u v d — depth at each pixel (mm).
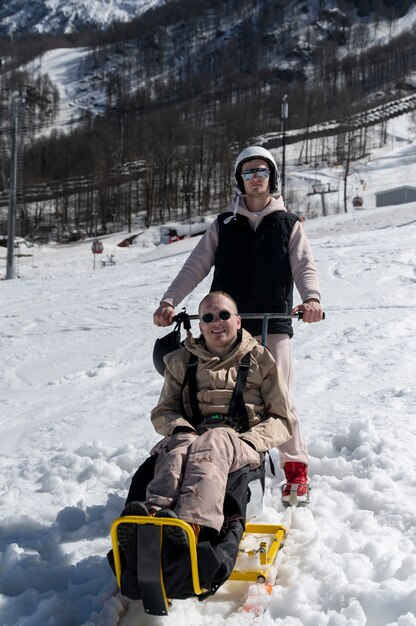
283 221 4801
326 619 3305
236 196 4918
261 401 4145
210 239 4926
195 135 121750
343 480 4875
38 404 8391
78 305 16016
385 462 5070
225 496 3512
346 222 38688
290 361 4742
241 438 3803
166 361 4250
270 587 3609
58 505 4977
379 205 67375
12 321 14633
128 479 5270
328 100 176125
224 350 4176
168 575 3135
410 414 6148
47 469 5637
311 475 5152
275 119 156375
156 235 74625
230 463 3605
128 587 3180
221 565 3201
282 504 4707
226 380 4074
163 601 3146
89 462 5695
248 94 198750
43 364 10812
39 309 15977
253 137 136625
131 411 7324
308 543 4031
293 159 121250
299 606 3426
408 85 184000
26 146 138375
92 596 3676
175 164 109625
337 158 114938
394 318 11227
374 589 3467
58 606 3549
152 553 3061
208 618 3445
